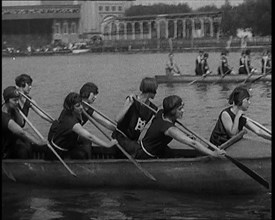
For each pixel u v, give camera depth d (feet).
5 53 390.01
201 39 305.73
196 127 48.85
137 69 169.68
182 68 154.71
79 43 404.77
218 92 75.92
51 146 28.37
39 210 25.13
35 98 85.92
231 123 27.48
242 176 26.40
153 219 23.71
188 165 26.73
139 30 379.76
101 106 69.92
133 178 27.53
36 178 28.89
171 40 318.45
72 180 28.35
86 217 24.17
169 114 27.20
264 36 249.34
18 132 28.27
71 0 453.99
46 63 251.19
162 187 27.30
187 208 25.14
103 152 30.32
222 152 25.99
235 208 24.97
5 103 29.63
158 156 28.22
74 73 159.74
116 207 25.45
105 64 213.66
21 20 418.10
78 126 28.14
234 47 259.80
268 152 26.73
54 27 425.28
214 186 26.71
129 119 29.22
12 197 26.94
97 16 412.57
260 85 80.02
